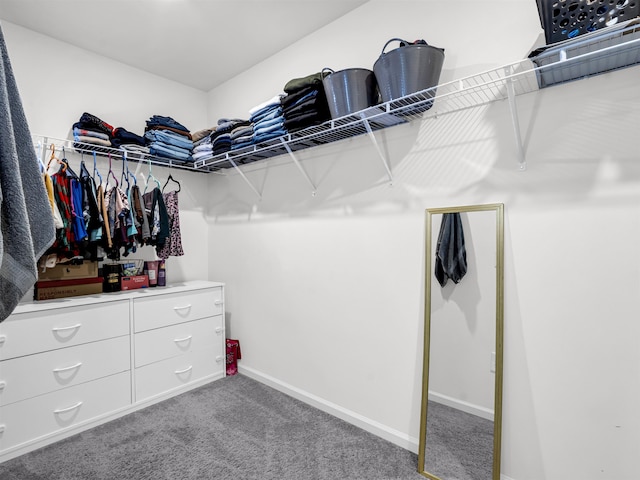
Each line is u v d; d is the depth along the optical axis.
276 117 2.14
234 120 2.50
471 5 1.66
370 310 2.06
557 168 1.44
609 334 1.33
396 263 1.95
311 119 1.93
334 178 2.23
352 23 2.12
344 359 2.20
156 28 2.28
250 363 2.85
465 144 1.69
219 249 3.10
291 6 2.08
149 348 2.39
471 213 1.65
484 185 1.63
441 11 1.75
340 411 2.20
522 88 1.51
